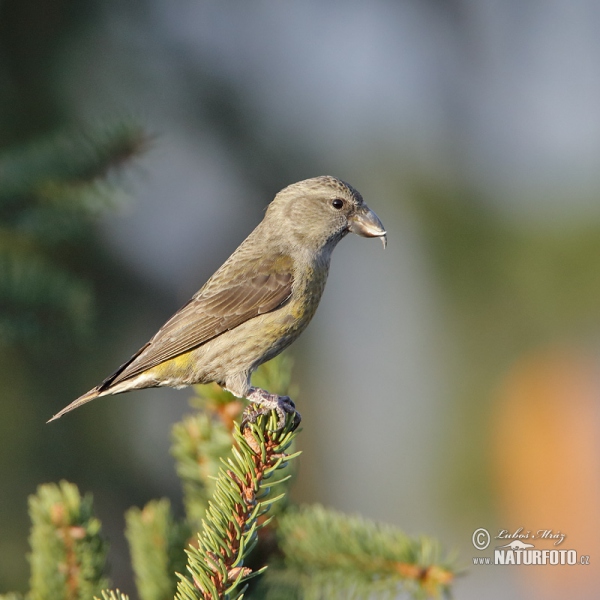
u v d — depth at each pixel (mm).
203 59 12227
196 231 12461
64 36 11586
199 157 12359
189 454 6773
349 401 12805
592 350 11555
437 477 12219
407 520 12227
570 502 11664
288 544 6570
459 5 12859
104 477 11469
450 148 12445
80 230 9047
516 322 11867
